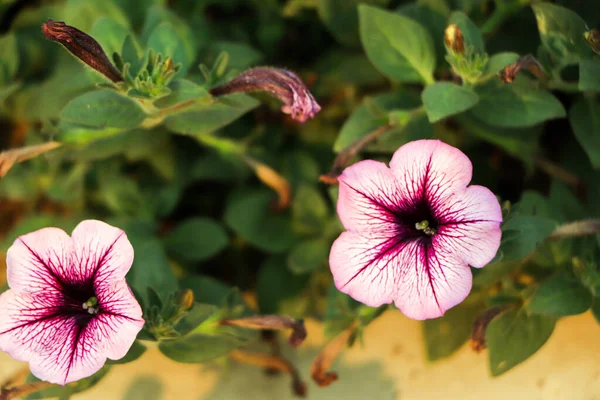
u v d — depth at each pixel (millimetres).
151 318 457
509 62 486
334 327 498
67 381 432
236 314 500
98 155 532
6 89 551
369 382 557
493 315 485
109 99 491
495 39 569
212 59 560
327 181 506
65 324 442
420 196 445
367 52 528
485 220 435
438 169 440
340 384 558
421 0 544
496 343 488
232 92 484
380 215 446
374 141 520
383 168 443
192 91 482
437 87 486
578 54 505
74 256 440
